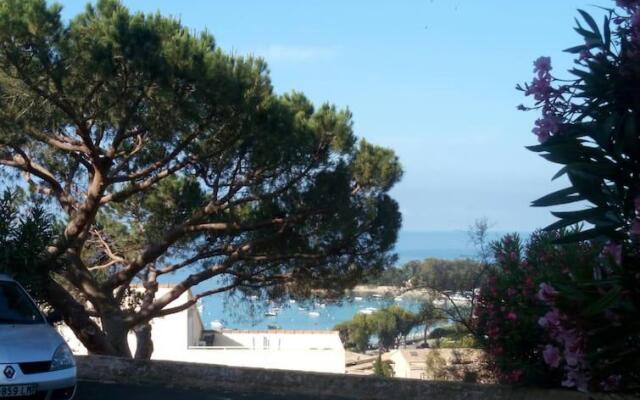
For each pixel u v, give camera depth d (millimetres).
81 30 13258
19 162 15859
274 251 17469
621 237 4020
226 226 16844
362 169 17125
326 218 16922
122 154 15445
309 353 32531
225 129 14617
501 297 8125
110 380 10094
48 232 11914
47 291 14594
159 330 33250
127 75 13062
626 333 4363
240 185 16469
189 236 17812
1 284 8570
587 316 4312
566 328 4699
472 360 11805
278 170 16312
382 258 17984
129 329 17875
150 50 12906
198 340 37938
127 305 19266
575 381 5184
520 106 4508
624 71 4051
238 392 9617
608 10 4316
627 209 3943
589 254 6457
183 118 13578
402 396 9188
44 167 17188
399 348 29547
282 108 15180
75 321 16047
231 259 17500
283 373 9773
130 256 19219
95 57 12578
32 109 13336
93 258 20312
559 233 7641
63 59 12867
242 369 9883
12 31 12156
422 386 9125
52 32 12516
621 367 4777
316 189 16656
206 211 16656
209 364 10078
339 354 32688
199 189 17891
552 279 5051
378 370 25531
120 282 17312
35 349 7367
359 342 35281
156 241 17828
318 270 18031
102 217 19219
